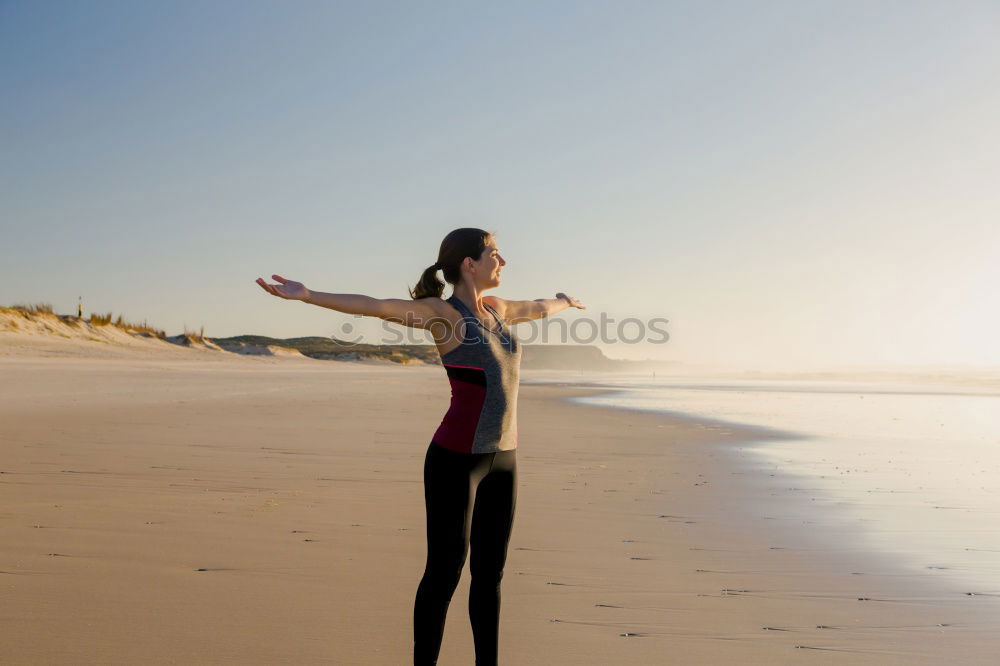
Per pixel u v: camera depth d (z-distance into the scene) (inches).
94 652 114.8
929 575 168.2
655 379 2453.2
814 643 127.3
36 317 2213.3
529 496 255.4
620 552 183.6
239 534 189.8
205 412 554.3
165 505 221.5
